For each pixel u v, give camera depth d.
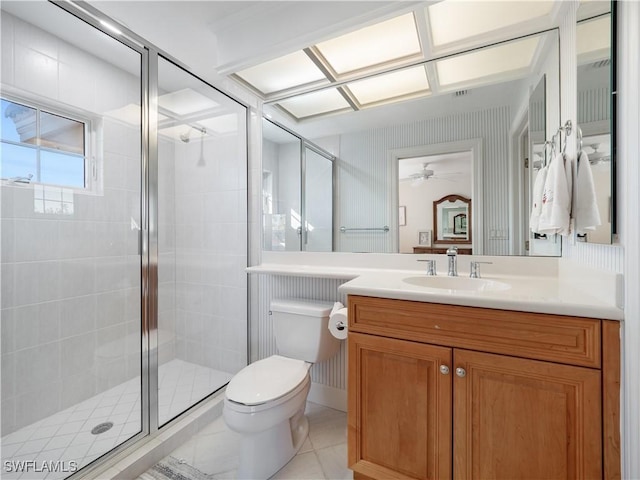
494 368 0.98
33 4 1.40
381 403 1.17
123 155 1.83
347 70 1.73
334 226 1.87
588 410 0.86
